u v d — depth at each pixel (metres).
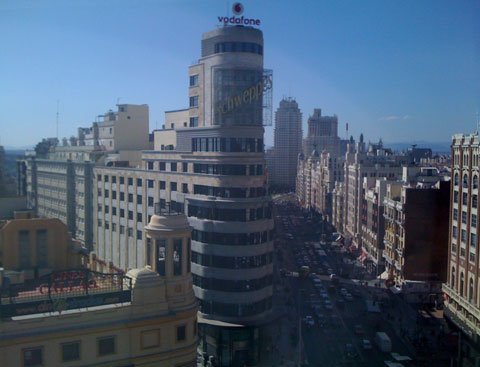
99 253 117.69
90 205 120.44
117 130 130.38
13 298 44.12
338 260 159.00
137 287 47.41
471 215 85.88
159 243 51.75
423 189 102.44
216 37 87.19
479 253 82.31
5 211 73.19
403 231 111.62
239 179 83.50
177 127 102.81
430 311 101.94
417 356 77.94
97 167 116.50
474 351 79.44
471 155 86.56
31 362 42.16
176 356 48.53
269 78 88.69
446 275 101.44
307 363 75.56
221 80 86.19
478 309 80.12
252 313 83.88
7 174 71.19
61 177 124.19
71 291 46.94
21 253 60.56
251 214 84.25
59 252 62.88
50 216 123.75
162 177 97.06
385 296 111.88
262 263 85.25
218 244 83.62
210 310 84.38
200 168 89.62
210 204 84.38
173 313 48.62
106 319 45.59
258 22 88.44
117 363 45.44
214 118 86.69
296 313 96.25
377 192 143.25
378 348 81.50
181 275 50.97
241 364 81.38
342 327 91.75
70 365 43.53
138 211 104.06
